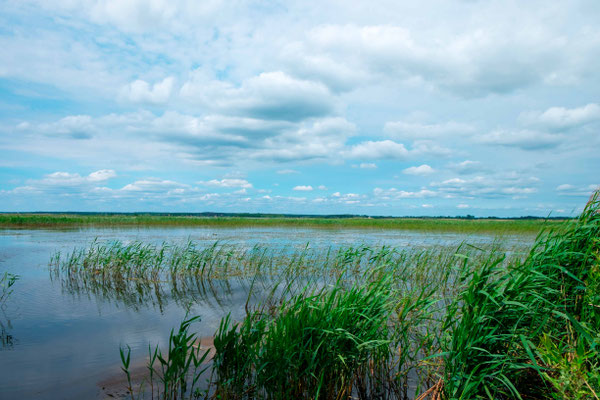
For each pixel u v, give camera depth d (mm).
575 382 3646
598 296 4570
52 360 6027
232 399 4645
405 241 25781
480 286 4402
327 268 14594
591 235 5094
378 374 5023
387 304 5176
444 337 4789
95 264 14719
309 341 4477
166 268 15266
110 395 4844
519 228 38531
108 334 7359
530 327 4562
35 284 12281
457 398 3980
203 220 59656
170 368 4488
